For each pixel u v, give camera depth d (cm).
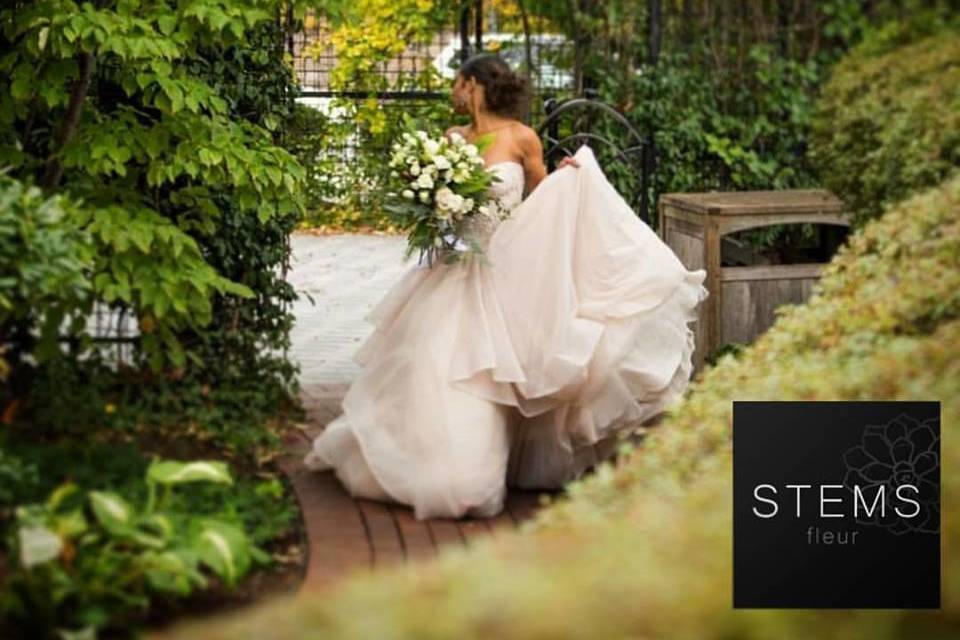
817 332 574
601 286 648
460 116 1343
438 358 605
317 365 840
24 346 632
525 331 630
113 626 443
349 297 1067
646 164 970
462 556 399
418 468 591
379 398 612
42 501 499
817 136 884
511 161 652
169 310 629
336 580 501
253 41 751
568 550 390
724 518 406
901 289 570
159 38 629
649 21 1273
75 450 563
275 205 698
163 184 735
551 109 1074
